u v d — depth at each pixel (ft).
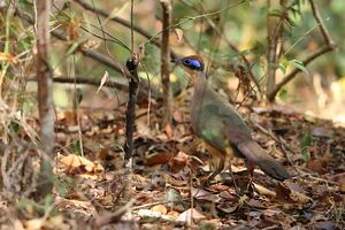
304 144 41.42
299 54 60.95
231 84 54.60
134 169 38.32
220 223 31.91
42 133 28.14
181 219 31.48
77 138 41.19
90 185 34.81
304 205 34.55
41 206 28.02
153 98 45.16
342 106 57.67
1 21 32.09
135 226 28.96
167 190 34.73
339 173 39.91
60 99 47.91
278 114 46.83
